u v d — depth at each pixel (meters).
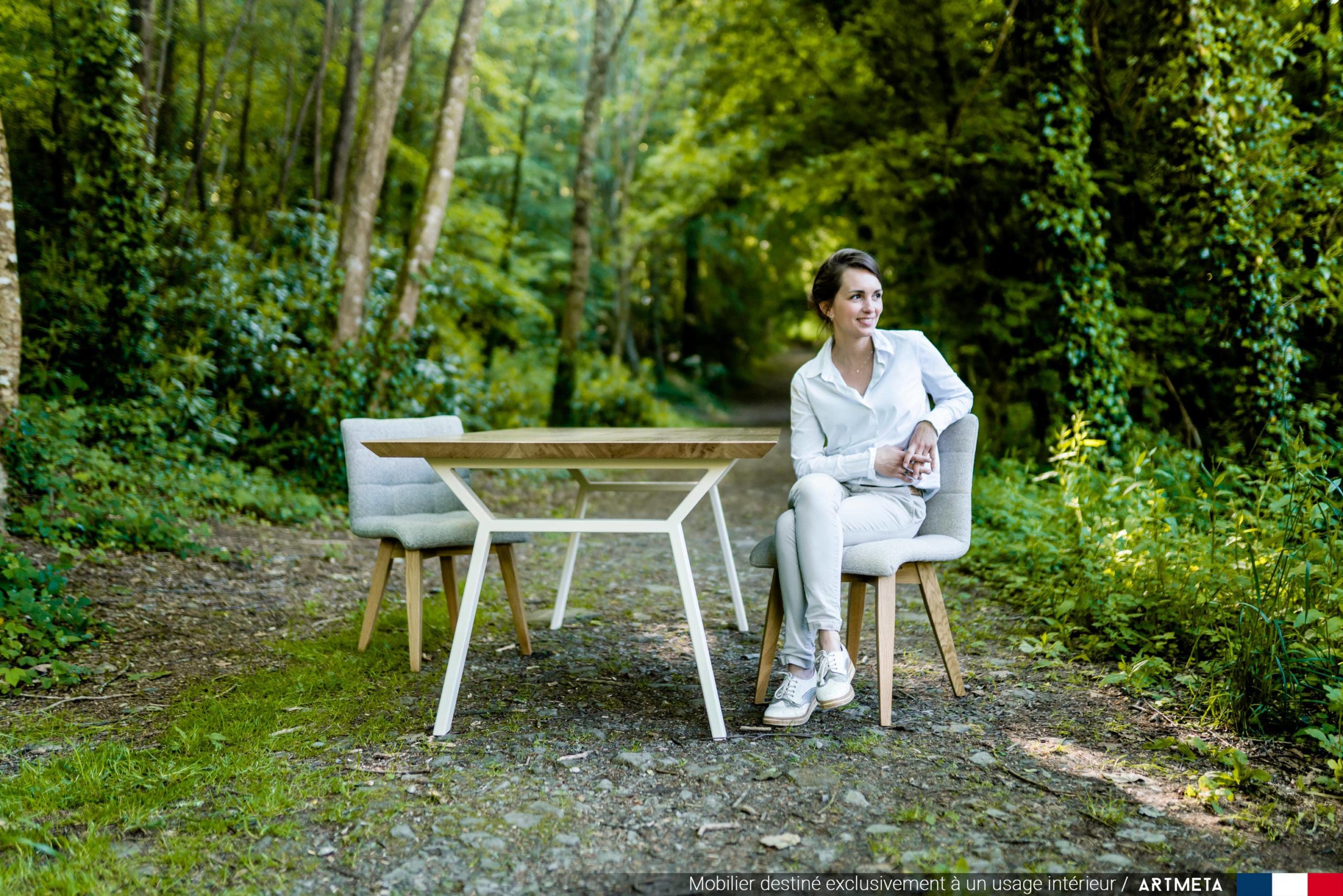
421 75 13.84
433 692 2.73
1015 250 6.84
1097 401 5.34
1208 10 4.95
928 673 2.91
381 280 9.13
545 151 18.83
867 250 9.50
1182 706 2.50
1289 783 1.99
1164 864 1.66
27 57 6.10
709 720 2.34
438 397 8.36
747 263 20.72
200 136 9.50
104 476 5.03
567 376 11.93
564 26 17.06
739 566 4.96
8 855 1.72
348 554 5.01
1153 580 3.24
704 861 1.71
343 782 2.06
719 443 2.27
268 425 6.91
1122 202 5.82
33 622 3.09
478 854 1.74
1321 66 5.09
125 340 5.95
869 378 2.65
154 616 3.49
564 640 3.39
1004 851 1.72
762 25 8.27
